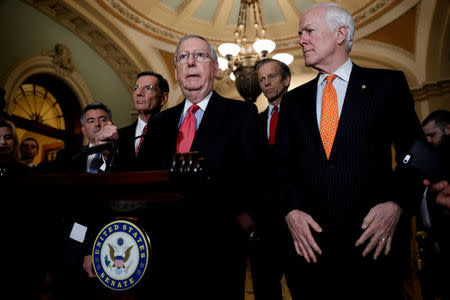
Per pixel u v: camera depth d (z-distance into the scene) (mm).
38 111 5621
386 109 1413
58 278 1140
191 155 863
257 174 1479
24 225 1143
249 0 5609
